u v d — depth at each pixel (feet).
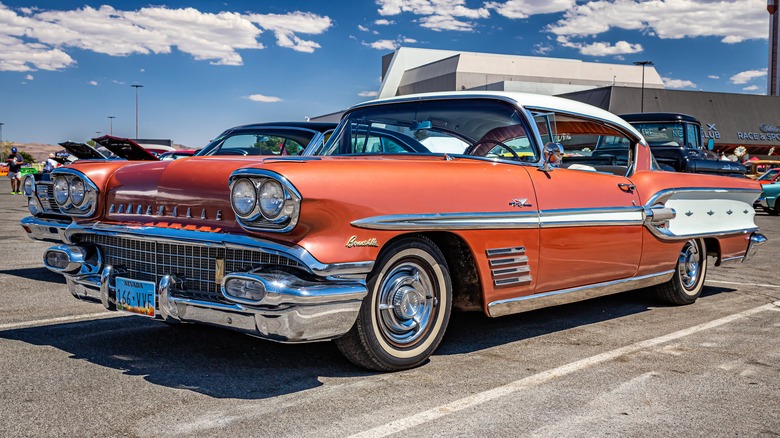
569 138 16.57
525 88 184.03
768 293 19.90
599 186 14.39
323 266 9.67
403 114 14.44
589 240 13.89
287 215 9.56
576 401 9.87
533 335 14.11
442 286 11.63
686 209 17.02
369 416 9.09
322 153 15.11
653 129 38.32
